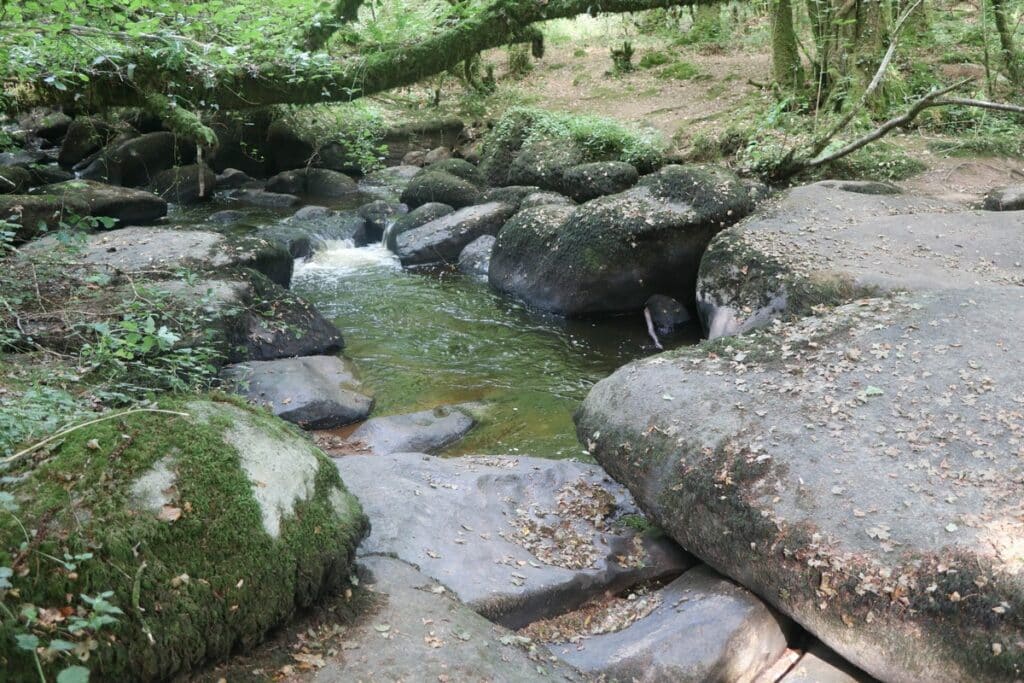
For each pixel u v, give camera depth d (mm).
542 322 8312
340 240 11195
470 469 4738
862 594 3320
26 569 2547
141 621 2629
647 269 8234
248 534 2957
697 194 8422
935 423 4102
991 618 3127
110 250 7645
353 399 6316
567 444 5812
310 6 6855
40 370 4711
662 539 4328
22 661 2402
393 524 3953
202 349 5211
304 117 14414
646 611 3859
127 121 14586
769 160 10531
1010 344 4750
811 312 6367
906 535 3408
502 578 3807
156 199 11445
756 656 3592
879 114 11641
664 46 18484
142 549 2732
